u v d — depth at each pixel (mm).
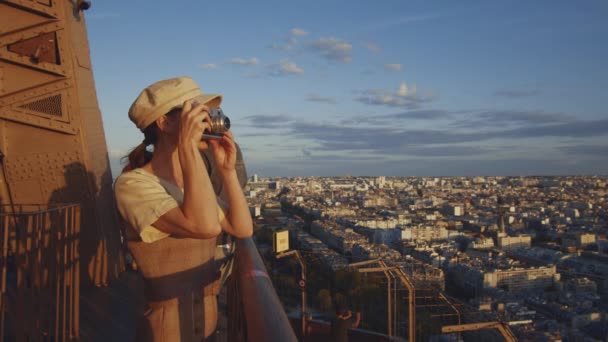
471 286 128125
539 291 125938
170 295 2814
